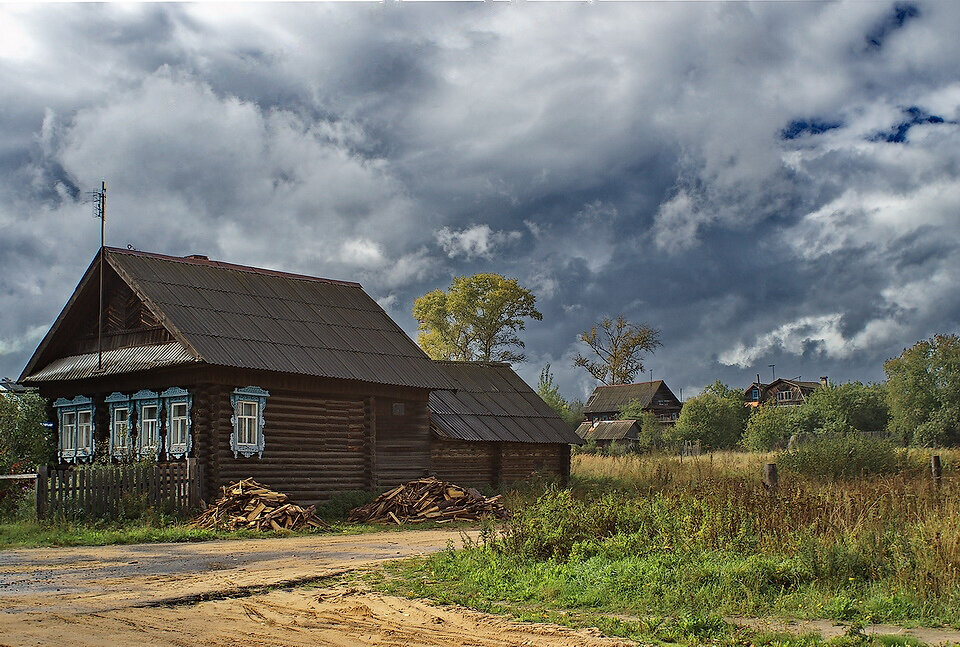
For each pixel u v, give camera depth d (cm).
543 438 4159
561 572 1470
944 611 1172
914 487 1952
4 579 1548
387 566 1708
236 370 2970
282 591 1434
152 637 1080
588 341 11700
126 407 3156
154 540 2297
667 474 3306
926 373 7819
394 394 3469
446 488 3102
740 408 8762
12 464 2975
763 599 1257
